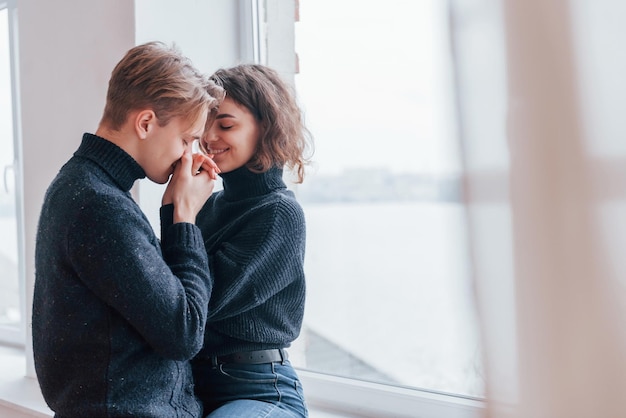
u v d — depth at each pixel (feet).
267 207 4.19
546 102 3.01
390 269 5.28
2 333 8.30
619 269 2.97
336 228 5.61
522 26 3.04
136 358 3.46
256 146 4.40
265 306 4.20
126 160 3.59
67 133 6.05
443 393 4.88
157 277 3.33
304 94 5.81
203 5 5.94
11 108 8.12
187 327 3.40
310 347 5.80
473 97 3.14
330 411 5.29
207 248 4.38
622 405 2.97
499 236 3.11
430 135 4.99
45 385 3.47
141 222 3.44
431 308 5.04
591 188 2.97
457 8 3.17
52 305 3.36
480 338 3.16
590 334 3.00
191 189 3.90
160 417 3.48
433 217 4.99
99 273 3.25
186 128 3.72
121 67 3.64
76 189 3.36
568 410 3.03
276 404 4.12
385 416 5.04
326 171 5.65
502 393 3.13
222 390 4.17
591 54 2.97
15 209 8.09
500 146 3.10
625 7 2.91
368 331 5.43
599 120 2.96
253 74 4.40
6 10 8.21
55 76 6.14
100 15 5.73
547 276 3.04
